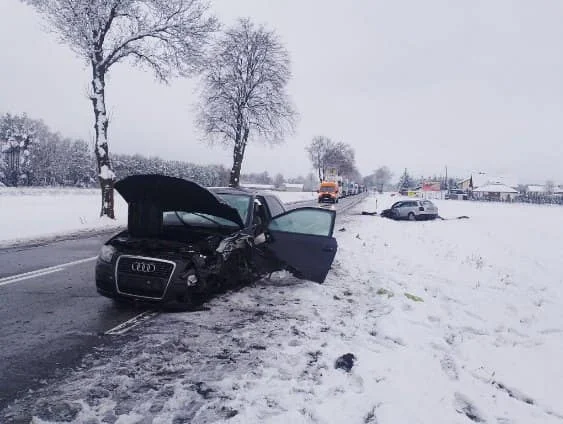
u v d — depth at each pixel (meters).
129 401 2.97
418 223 22.34
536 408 3.39
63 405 2.89
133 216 5.55
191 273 4.79
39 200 25.14
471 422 2.96
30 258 8.32
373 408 3.00
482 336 4.99
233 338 4.25
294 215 6.41
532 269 9.79
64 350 3.83
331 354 3.93
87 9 14.63
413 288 6.80
